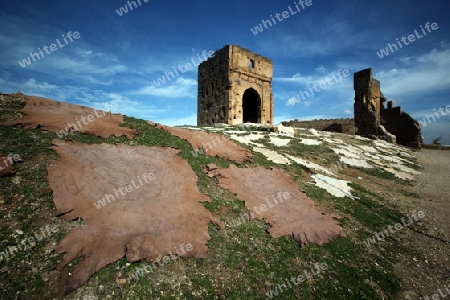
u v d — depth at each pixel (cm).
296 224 855
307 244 771
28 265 496
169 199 786
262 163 1330
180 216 721
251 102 3856
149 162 965
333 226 905
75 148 908
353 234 906
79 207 656
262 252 699
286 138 2292
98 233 593
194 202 815
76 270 500
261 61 3375
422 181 1884
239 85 3130
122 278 514
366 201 1244
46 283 471
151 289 512
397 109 4338
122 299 480
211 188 949
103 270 516
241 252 678
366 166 1986
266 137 2188
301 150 1975
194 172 1005
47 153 844
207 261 614
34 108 1115
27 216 605
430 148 4347
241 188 1002
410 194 1512
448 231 1037
